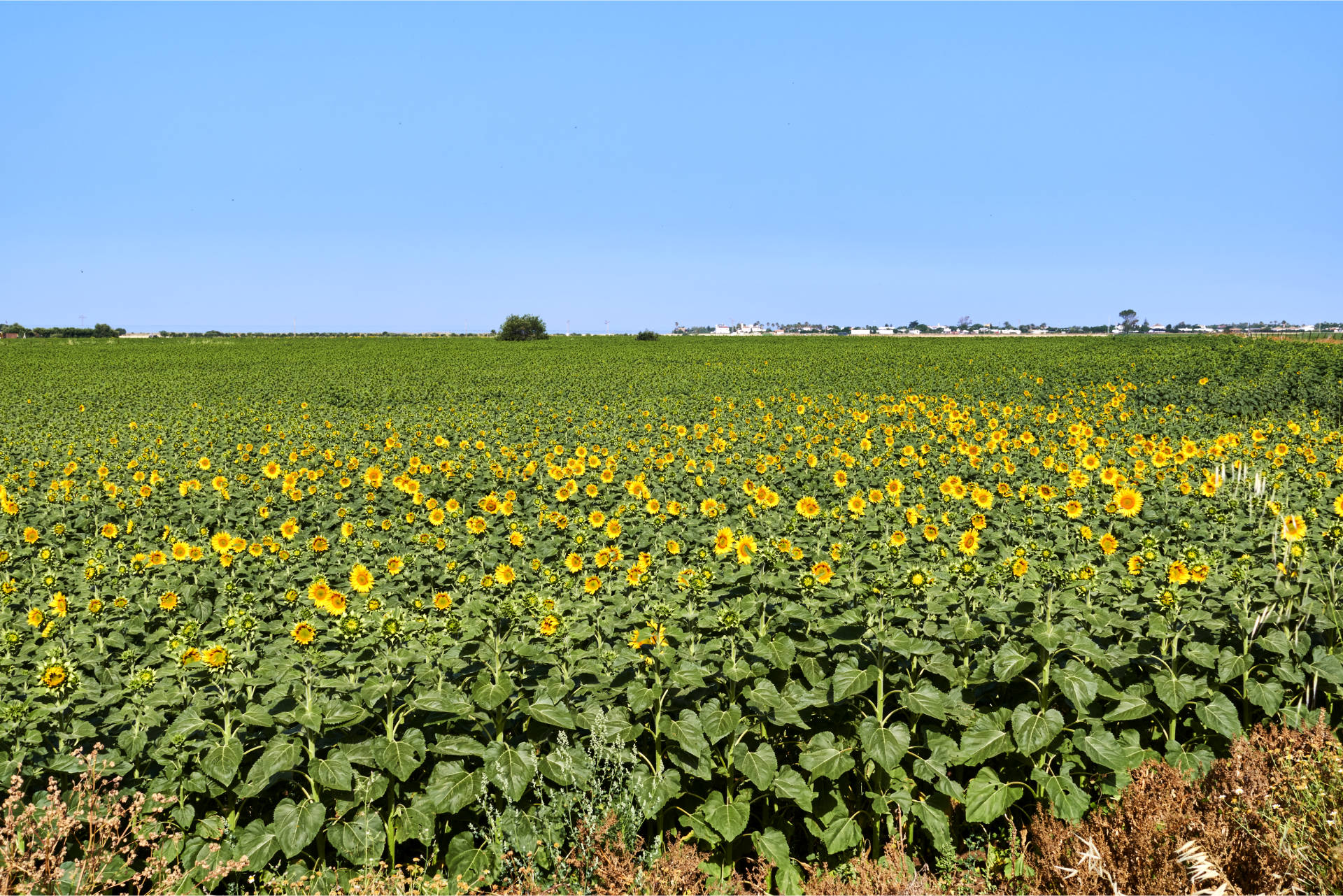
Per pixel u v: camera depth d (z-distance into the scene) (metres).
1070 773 5.44
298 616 6.91
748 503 11.96
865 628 5.59
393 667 5.46
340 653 5.59
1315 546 8.04
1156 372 38.66
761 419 25.75
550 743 5.29
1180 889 4.10
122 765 5.00
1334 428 21.97
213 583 8.85
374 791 4.92
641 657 5.57
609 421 25.81
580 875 4.80
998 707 5.66
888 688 5.56
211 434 22.36
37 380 50.75
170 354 80.12
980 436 18.72
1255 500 10.04
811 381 43.03
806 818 5.38
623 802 4.88
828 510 11.29
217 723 5.33
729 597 7.10
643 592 7.12
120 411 32.50
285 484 12.98
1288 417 23.84
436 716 5.31
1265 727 5.35
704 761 5.10
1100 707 5.59
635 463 15.95
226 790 5.03
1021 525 10.35
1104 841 4.54
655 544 9.94
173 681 5.72
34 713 5.16
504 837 4.95
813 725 5.70
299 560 9.70
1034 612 5.84
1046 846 4.66
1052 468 14.16
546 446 20.08
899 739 5.02
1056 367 44.97
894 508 10.70
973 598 6.27
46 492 14.45
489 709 5.20
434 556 9.41
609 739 5.23
